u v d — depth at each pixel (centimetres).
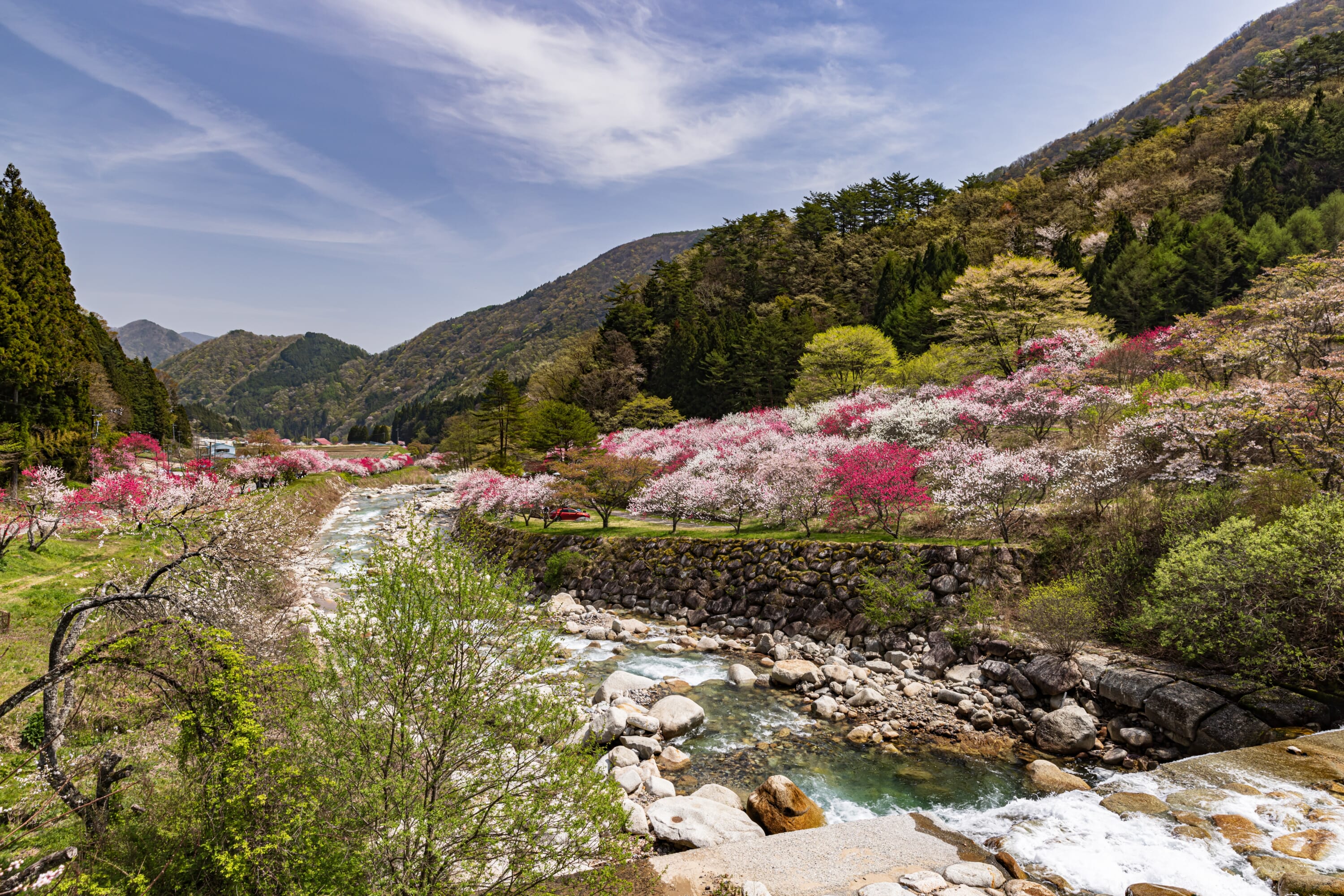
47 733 582
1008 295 3353
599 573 2097
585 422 4428
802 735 1026
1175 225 4881
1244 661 909
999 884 537
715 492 2105
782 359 5066
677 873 573
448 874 415
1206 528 1106
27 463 2636
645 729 1000
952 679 1199
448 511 3503
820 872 570
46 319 3048
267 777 454
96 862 512
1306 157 5459
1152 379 1970
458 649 437
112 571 1304
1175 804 645
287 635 732
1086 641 1123
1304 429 1264
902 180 9331
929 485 1759
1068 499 1456
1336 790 647
